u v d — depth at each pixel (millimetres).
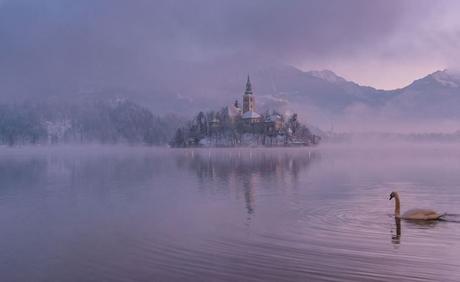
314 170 89312
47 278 20609
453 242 25469
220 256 23203
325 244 25234
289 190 52531
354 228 29516
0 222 33062
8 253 24516
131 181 65812
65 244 26250
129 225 31359
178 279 20094
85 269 21656
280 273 20531
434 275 20047
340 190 52250
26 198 46500
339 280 19594
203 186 57906
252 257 22922
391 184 59094
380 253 23328
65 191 52719
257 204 40906
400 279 19609
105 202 43062
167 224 31547
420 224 30719
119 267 21812
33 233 29219
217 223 31656
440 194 48188
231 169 93750
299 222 31781
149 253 24016
